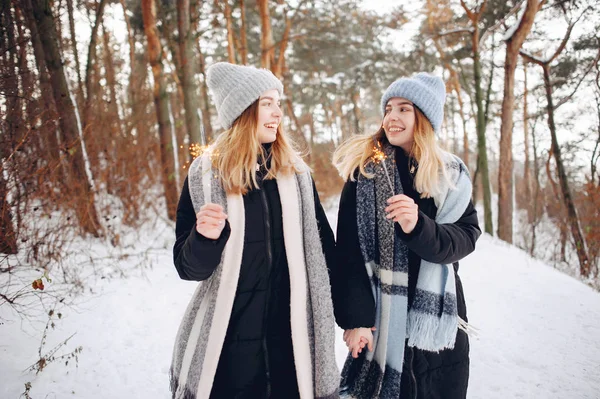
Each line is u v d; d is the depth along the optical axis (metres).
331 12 12.62
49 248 4.30
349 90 16.83
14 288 3.67
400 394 1.64
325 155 14.67
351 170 1.84
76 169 5.42
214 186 1.58
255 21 13.51
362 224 1.72
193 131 7.22
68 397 2.54
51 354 2.91
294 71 16.84
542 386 2.83
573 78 10.59
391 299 1.65
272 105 1.67
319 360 1.54
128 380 2.79
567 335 3.69
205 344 1.49
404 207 1.44
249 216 1.59
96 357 3.01
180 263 1.45
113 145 7.05
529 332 3.78
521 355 3.31
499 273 5.86
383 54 12.76
